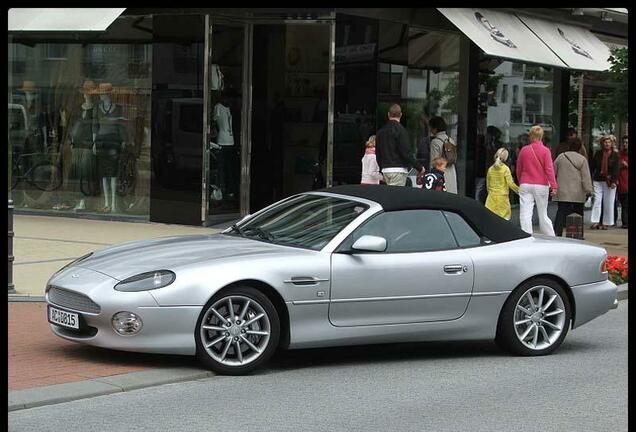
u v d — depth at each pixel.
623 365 10.72
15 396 8.59
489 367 10.51
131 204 23.36
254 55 22.62
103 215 23.61
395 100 22.89
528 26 24.81
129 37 23.16
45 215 24.36
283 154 22.62
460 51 24.66
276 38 22.52
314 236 10.42
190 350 9.57
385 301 10.26
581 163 21.78
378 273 10.21
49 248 18.12
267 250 10.18
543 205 20.45
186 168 22.42
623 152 26.66
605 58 26.59
